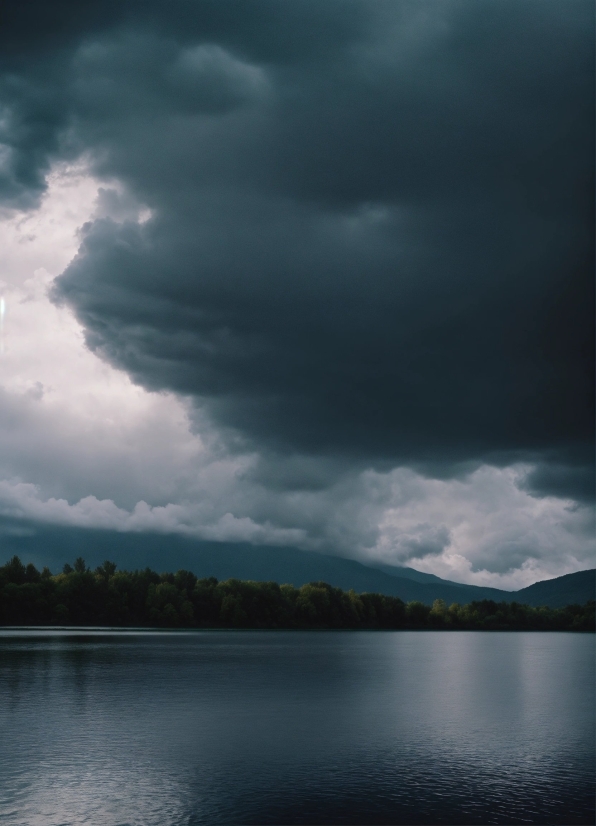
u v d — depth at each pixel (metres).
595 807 44.62
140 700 85.06
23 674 112.19
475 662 164.62
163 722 70.69
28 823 40.75
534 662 166.38
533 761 56.22
